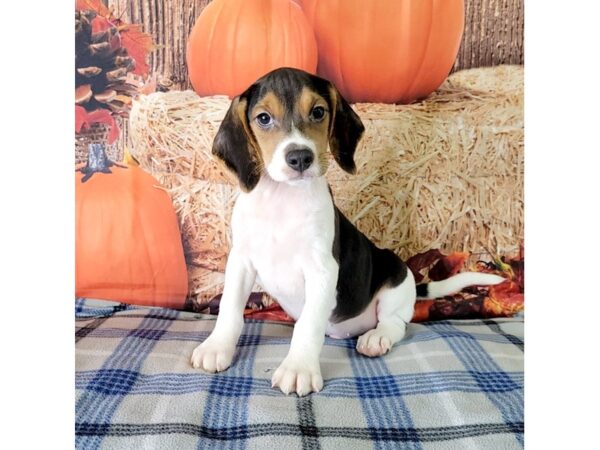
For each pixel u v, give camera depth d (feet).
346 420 1.12
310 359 1.31
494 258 1.84
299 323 1.38
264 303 1.84
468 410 1.14
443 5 1.73
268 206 1.42
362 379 1.31
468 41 1.75
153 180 1.80
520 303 1.85
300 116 1.33
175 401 1.18
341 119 1.43
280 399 1.20
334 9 1.73
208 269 1.84
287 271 1.47
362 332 1.66
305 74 1.38
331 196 1.48
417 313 1.84
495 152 1.80
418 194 1.81
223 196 1.81
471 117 1.79
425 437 1.06
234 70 1.75
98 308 1.75
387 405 1.18
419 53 1.74
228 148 1.40
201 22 1.74
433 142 1.80
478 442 1.04
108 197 1.80
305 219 1.40
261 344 1.53
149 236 1.82
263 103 1.34
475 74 1.77
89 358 1.36
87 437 1.05
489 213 1.82
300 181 1.31
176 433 1.05
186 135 1.78
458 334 1.58
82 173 1.79
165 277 1.83
